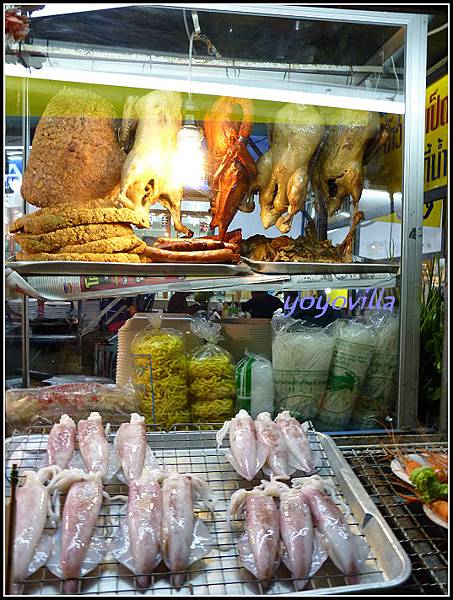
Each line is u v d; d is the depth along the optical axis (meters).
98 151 1.64
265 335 1.73
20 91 1.59
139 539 1.01
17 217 1.61
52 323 1.56
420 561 1.07
